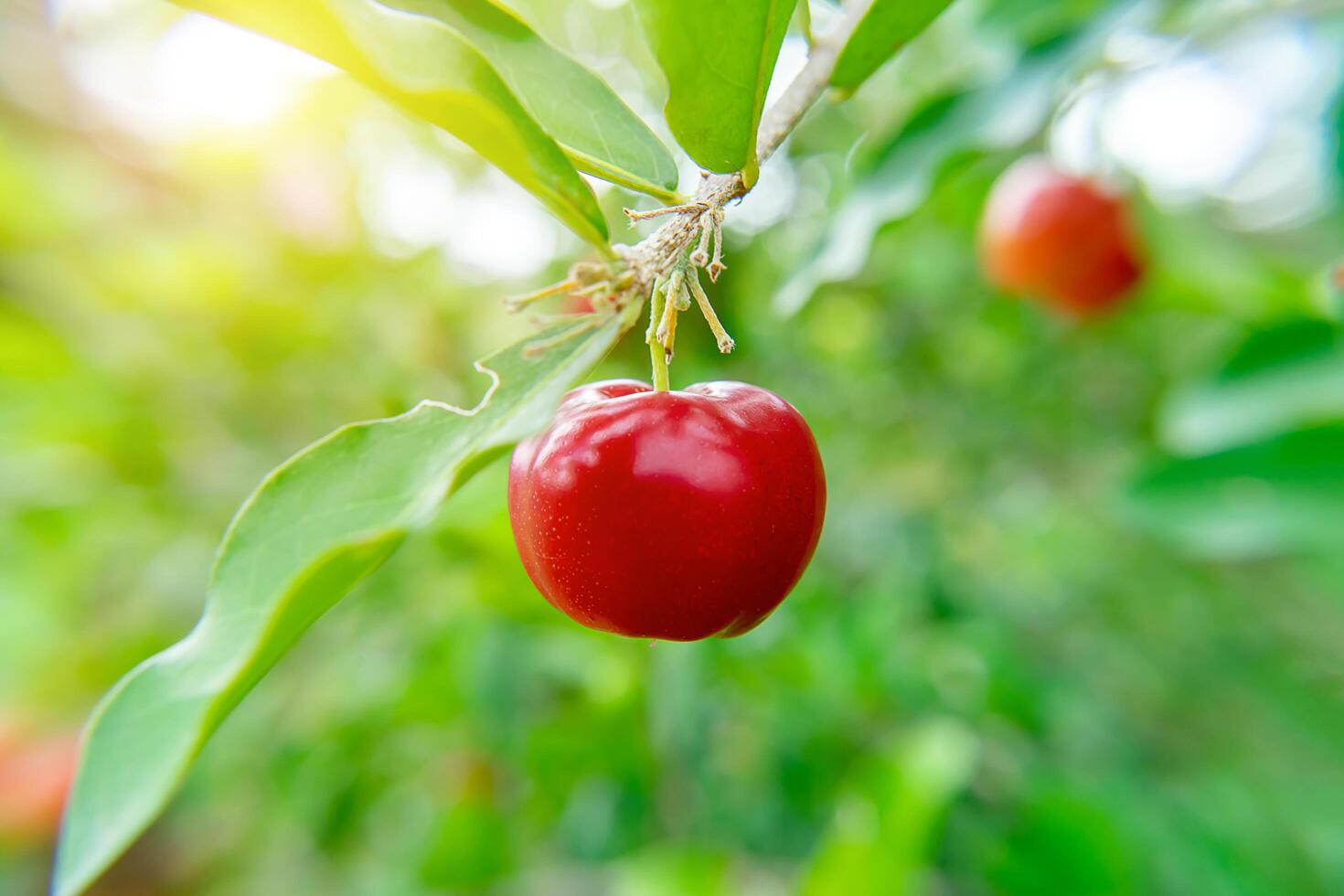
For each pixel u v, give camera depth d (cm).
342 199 32
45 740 38
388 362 32
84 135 38
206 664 13
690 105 13
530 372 13
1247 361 25
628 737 26
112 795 12
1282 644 50
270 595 13
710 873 20
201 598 34
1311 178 47
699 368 30
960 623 33
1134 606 47
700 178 14
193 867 44
